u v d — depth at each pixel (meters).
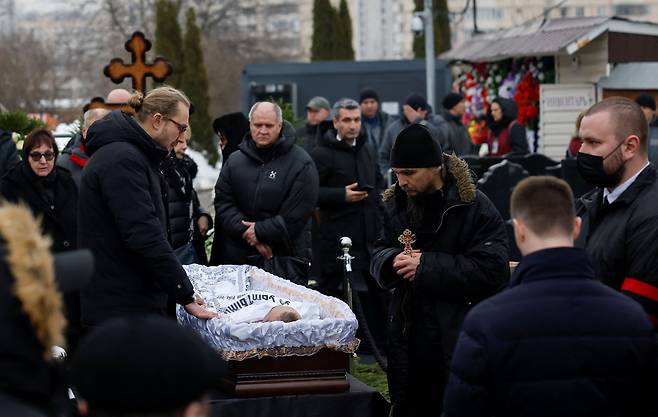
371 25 74.25
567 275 3.73
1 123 10.52
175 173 7.79
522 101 16.41
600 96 15.76
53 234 7.30
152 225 5.52
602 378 3.66
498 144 13.63
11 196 7.25
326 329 5.46
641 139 4.64
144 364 2.51
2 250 2.81
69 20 39.59
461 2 54.72
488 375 3.67
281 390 5.47
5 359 2.81
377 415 5.61
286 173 7.96
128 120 5.61
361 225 9.16
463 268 5.38
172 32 28.73
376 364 8.77
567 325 3.66
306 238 8.12
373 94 13.59
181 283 5.55
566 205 3.80
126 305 5.58
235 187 8.01
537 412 3.65
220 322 5.45
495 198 11.06
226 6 44.56
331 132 9.27
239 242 7.97
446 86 21.36
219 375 2.68
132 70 11.24
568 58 15.91
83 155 7.67
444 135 12.08
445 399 3.80
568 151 12.44
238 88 42.62
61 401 3.02
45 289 2.80
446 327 5.43
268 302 5.96
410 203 5.59
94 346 2.55
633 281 4.48
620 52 15.36
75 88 37.66
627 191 4.61
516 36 17.36
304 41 72.50
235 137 8.80
